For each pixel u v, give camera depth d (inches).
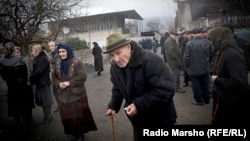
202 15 726.5
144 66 90.0
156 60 90.7
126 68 92.7
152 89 92.0
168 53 271.3
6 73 191.9
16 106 197.0
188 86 306.2
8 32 399.2
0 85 363.9
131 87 94.4
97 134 178.9
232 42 105.3
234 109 103.9
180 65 274.8
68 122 156.8
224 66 104.3
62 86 154.5
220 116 108.7
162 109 95.8
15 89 194.2
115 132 180.2
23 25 398.6
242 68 100.3
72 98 155.8
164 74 90.4
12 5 388.8
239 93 101.0
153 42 999.0
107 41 88.7
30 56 401.1
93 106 262.2
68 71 158.2
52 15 422.6
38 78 200.8
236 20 552.1
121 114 222.1
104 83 406.0
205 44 212.7
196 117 193.9
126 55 89.4
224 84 102.5
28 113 211.2
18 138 184.4
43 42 437.7
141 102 89.7
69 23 465.1
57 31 452.8
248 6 534.6
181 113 206.1
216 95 114.6
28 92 204.2
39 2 402.3
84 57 751.7
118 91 111.3
